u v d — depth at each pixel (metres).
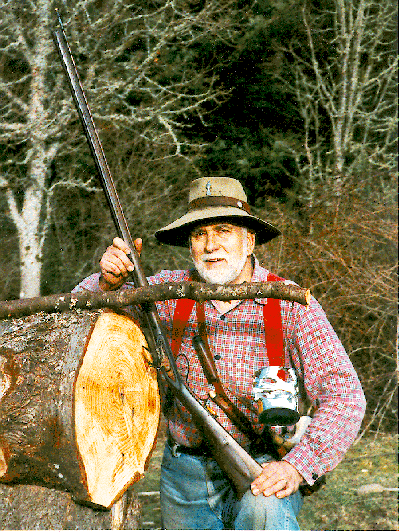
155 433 2.22
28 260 5.58
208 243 2.33
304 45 9.48
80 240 8.57
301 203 7.16
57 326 1.94
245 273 2.44
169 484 2.34
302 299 1.75
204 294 1.86
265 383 2.06
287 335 2.23
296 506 2.11
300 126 9.37
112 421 1.97
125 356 2.04
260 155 8.73
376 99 8.76
